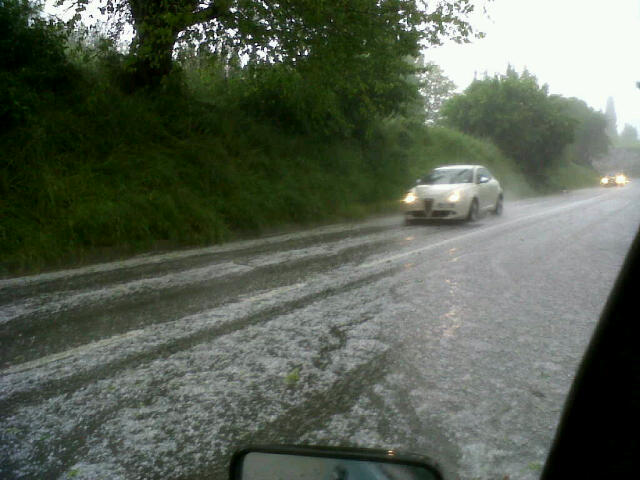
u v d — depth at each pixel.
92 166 10.42
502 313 5.75
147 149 11.70
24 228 8.48
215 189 12.08
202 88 15.09
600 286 6.98
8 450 3.04
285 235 11.60
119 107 11.97
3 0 11.41
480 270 7.93
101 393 3.77
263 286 6.83
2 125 10.05
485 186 15.06
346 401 3.69
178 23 11.30
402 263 8.38
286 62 12.71
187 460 2.97
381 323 5.37
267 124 15.48
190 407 3.58
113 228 9.20
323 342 4.81
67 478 2.79
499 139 35.84
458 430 3.31
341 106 17.39
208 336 4.93
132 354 4.48
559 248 9.94
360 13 12.05
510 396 3.76
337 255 9.05
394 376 4.10
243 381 3.99
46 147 10.11
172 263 8.30
